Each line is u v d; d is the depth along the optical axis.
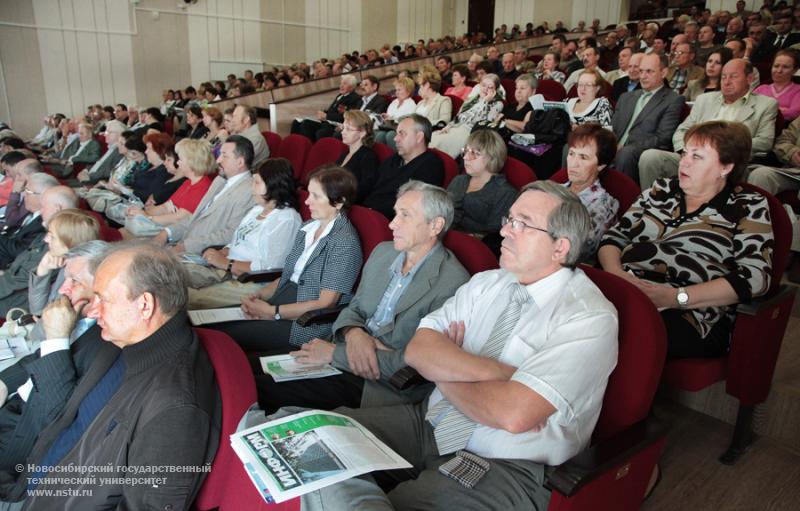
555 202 1.29
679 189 1.84
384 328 1.75
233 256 2.57
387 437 1.36
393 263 1.83
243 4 11.71
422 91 4.89
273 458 1.07
